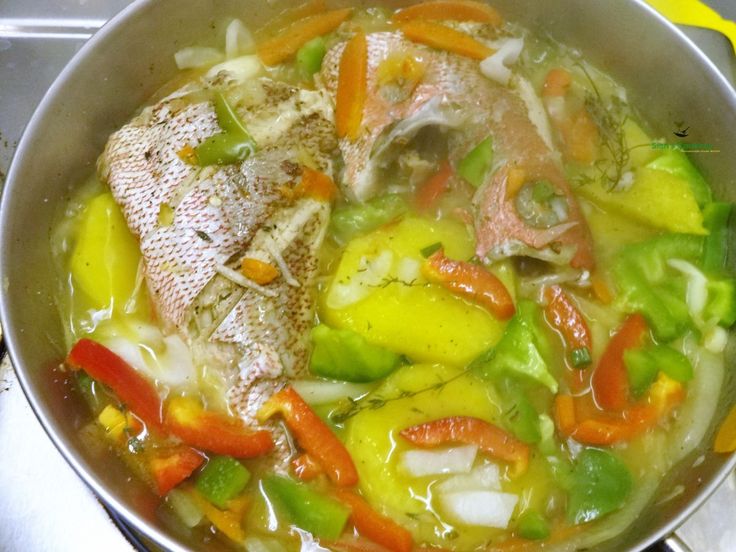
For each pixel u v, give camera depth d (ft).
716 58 1.48
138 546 1.19
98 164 1.33
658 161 1.36
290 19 1.47
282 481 1.17
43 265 1.26
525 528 1.15
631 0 1.36
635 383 1.22
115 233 1.28
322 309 1.24
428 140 1.32
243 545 1.14
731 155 1.31
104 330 1.25
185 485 1.17
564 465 1.19
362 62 1.35
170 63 1.42
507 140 1.28
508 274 1.26
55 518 1.21
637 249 1.30
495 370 1.21
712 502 1.22
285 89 1.34
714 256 1.31
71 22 1.47
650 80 1.42
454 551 1.14
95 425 1.20
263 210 1.23
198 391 1.20
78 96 1.30
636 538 1.09
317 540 1.15
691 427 1.23
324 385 1.22
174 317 1.22
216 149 1.25
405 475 1.16
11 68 1.45
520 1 1.45
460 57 1.35
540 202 1.26
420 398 1.19
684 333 1.27
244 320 1.20
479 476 1.17
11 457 1.23
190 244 1.22
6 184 1.20
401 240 1.28
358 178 1.30
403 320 1.22
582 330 1.24
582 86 1.45
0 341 1.27
